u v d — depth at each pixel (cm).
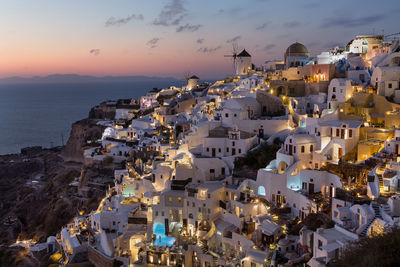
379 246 3956
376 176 5966
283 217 6844
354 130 7231
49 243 10512
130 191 9600
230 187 7912
